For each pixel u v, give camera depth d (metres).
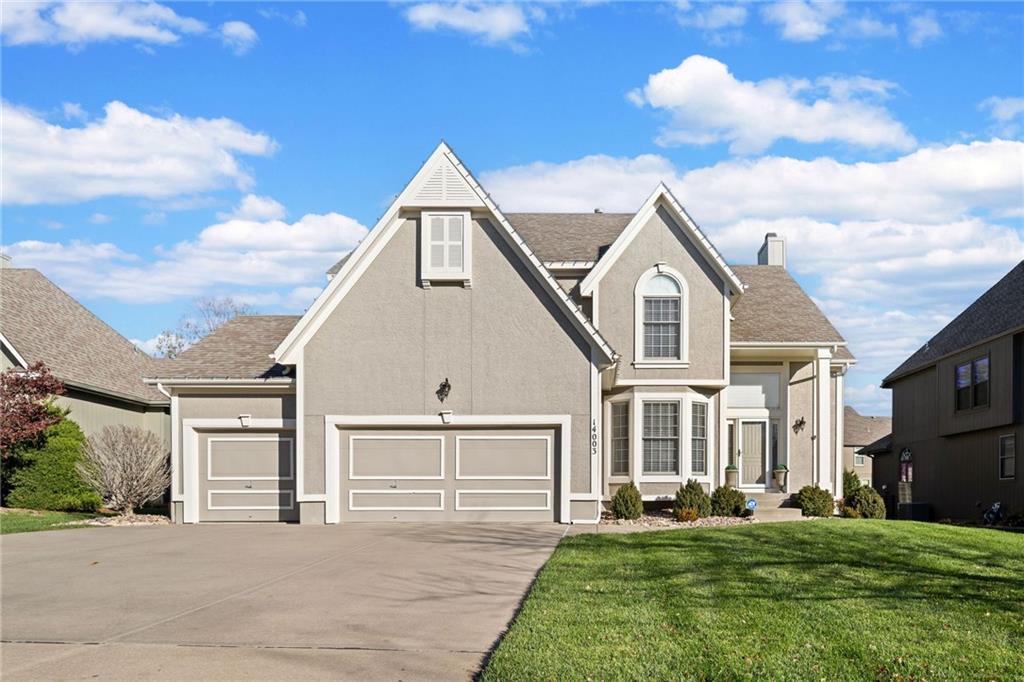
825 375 26.95
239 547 17.44
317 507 22.33
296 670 8.52
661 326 25.36
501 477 22.30
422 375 22.38
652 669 8.09
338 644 9.46
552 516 22.14
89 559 15.91
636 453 24.91
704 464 25.27
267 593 12.35
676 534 17.80
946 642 9.11
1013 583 12.47
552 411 22.16
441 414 22.25
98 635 9.97
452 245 22.41
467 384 22.33
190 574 14.09
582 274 26.50
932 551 15.48
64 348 32.28
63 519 24.20
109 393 31.86
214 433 23.48
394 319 22.45
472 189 22.33
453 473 22.38
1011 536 17.97
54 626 10.42
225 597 12.09
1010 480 28.97
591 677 7.87
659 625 9.72
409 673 8.40
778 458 27.34
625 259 25.45
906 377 39.62
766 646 8.85
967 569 13.62
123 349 37.44
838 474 28.41
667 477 24.91
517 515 22.20
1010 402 28.27
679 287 25.36
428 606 11.37
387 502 22.41
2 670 8.61
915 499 38.25
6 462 27.12
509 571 14.07
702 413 25.36
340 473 22.52
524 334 22.31
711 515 23.77
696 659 8.39
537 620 9.96
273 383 23.00
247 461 23.38
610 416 25.58
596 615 10.21
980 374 31.05
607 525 21.64
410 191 22.36
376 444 22.53
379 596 12.05
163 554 16.52
